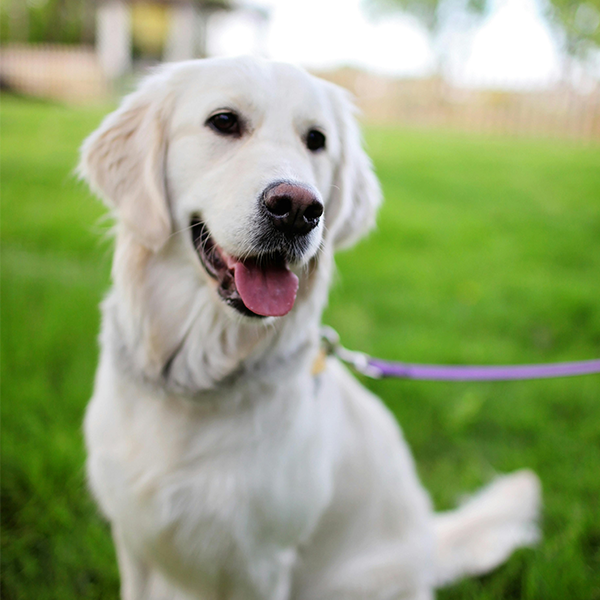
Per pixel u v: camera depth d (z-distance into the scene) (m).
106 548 2.41
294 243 1.80
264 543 1.94
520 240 6.50
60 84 19.69
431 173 9.83
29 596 2.22
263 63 2.00
